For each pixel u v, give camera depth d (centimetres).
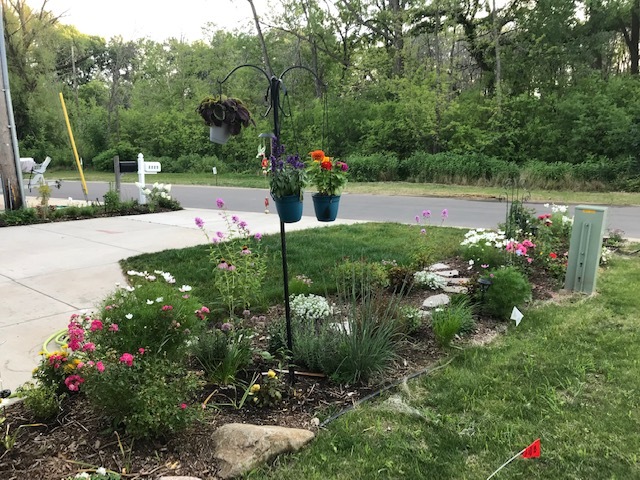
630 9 2183
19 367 318
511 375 307
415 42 2506
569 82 2117
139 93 3225
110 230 816
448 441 239
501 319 410
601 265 579
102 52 4669
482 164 1753
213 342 301
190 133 2794
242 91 2758
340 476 214
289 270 540
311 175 289
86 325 285
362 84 2323
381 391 290
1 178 972
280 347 319
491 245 556
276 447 227
